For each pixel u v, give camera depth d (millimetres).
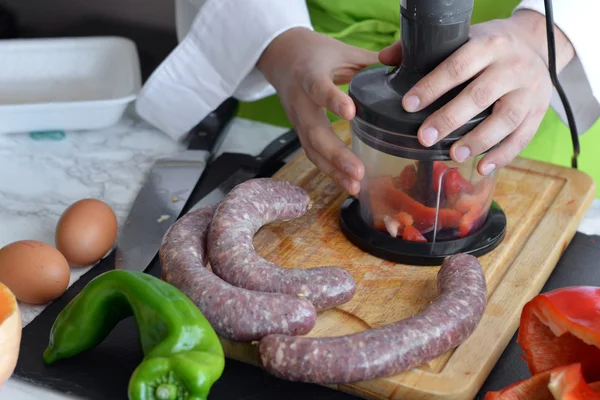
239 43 1210
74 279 990
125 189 1201
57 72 1418
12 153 1289
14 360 729
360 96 926
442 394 773
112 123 1325
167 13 1688
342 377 747
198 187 1164
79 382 809
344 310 901
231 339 802
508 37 960
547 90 1002
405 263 981
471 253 976
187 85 1272
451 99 897
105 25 1753
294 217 1033
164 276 876
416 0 861
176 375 707
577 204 1099
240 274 849
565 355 754
